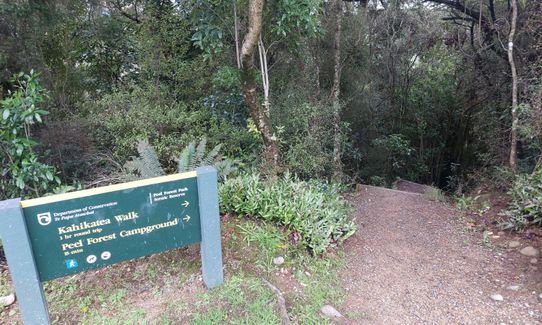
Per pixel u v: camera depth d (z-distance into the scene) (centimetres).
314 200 434
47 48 658
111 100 650
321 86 763
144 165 435
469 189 683
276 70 702
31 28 535
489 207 501
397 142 1034
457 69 1047
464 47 931
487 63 803
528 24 563
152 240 261
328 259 368
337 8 721
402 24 995
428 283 339
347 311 295
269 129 546
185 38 744
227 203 414
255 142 645
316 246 373
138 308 274
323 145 648
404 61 1093
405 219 505
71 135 581
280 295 295
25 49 532
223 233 379
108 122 617
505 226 433
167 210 263
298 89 673
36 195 407
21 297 223
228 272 322
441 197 599
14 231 212
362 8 870
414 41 1038
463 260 382
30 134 511
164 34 709
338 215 439
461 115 1084
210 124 683
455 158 1138
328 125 682
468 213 508
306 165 595
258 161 593
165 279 307
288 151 595
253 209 405
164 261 329
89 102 695
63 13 605
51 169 410
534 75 527
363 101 927
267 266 338
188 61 744
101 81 875
